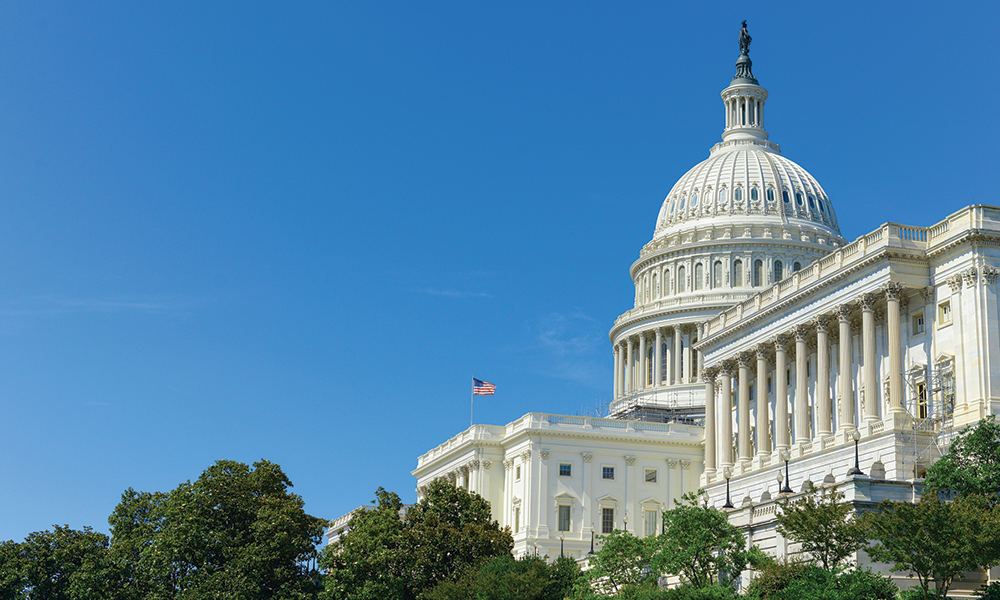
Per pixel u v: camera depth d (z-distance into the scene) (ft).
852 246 352.90
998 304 311.47
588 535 474.49
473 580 294.87
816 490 248.93
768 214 606.96
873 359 337.31
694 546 248.52
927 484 252.01
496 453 508.94
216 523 330.54
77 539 381.40
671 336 589.73
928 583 226.17
